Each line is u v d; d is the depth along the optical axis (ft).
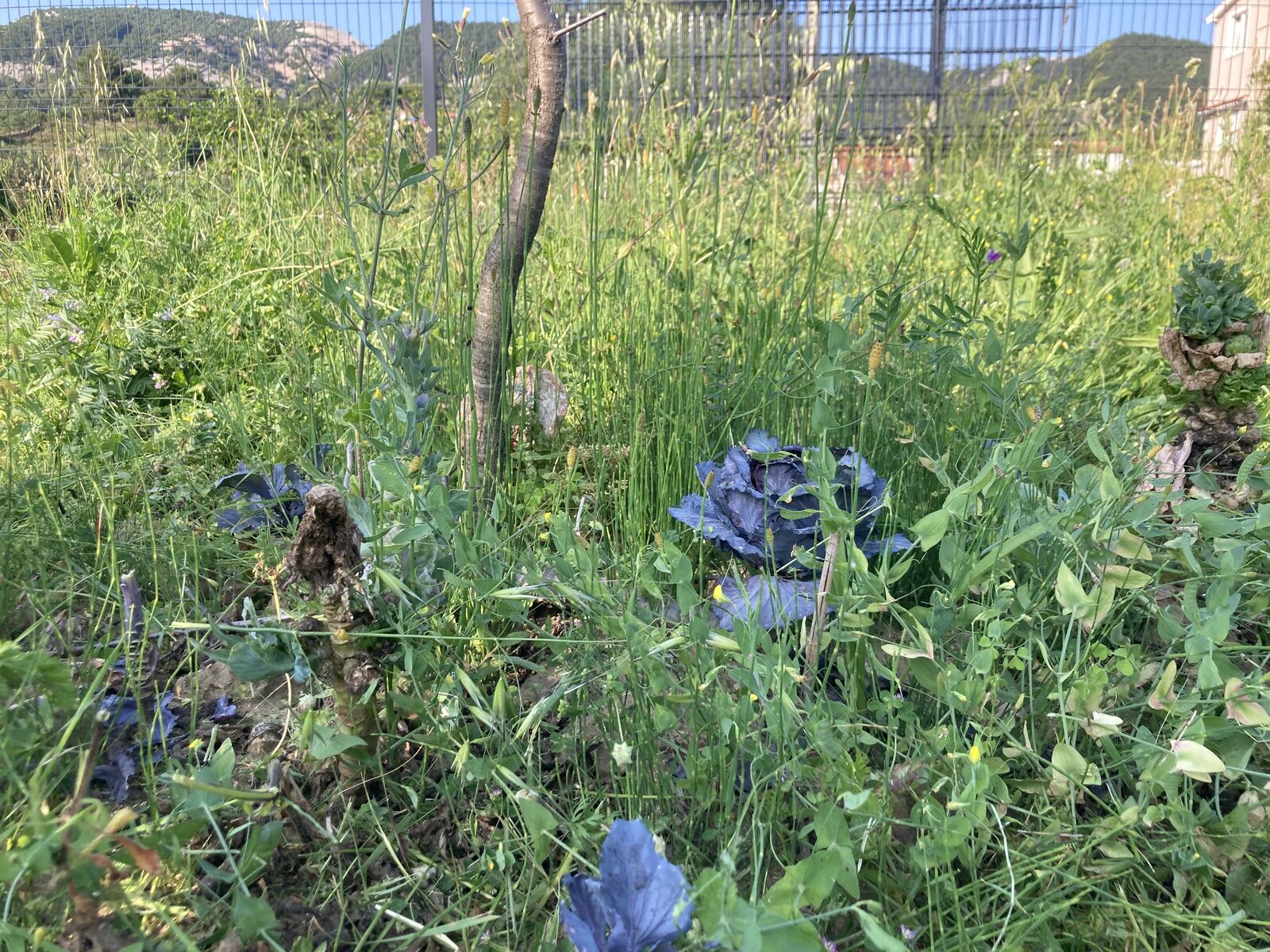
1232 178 20.83
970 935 4.00
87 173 19.08
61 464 7.48
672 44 13.76
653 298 10.74
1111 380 12.30
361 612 4.62
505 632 6.43
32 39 21.50
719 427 8.70
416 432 6.30
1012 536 5.32
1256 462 6.15
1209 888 4.36
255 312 12.07
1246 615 5.82
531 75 7.07
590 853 4.61
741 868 4.48
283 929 4.24
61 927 3.69
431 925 4.20
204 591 7.11
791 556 6.24
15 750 3.89
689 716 5.01
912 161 26.53
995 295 13.10
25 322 11.07
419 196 13.12
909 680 5.55
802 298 9.17
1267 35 30.96
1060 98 26.17
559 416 9.17
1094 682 4.78
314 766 5.11
